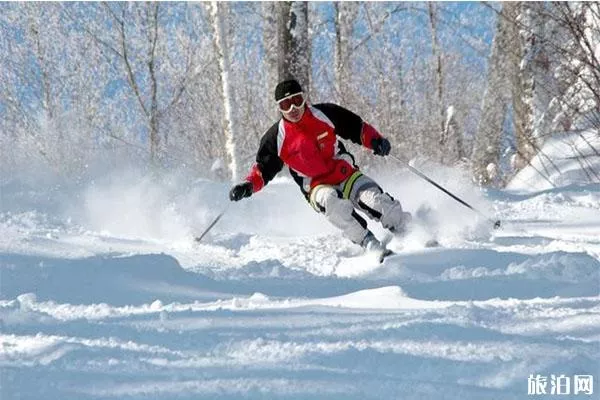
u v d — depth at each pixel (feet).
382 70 205.36
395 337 27.73
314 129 54.95
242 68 213.87
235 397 21.49
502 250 55.47
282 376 23.13
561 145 125.80
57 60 214.07
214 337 28.48
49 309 37.60
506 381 23.04
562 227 72.84
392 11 216.95
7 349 27.86
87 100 211.41
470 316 31.42
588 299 37.01
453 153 195.00
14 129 199.72
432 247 55.31
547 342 26.71
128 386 22.48
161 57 211.41
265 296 40.47
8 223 64.23
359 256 55.26
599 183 104.73
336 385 22.33
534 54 141.08
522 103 147.54
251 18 223.51
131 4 204.95
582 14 117.91
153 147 180.24
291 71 135.74
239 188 55.36
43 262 47.70
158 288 43.29
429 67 223.10
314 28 212.43
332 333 28.66
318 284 45.24
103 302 40.24
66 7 211.41
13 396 21.85
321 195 54.19
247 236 64.13
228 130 125.29
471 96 232.32
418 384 22.27
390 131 184.85
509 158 171.42
